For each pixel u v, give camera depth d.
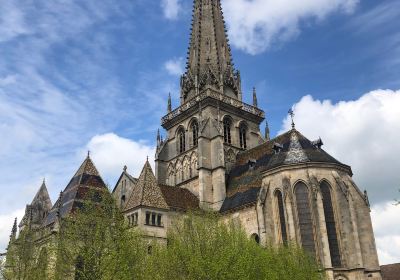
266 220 68.62
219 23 112.06
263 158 84.69
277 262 53.00
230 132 98.88
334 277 61.78
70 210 72.19
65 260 45.16
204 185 87.19
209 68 102.94
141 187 75.38
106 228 45.41
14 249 61.38
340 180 67.31
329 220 65.75
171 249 50.03
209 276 44.56
